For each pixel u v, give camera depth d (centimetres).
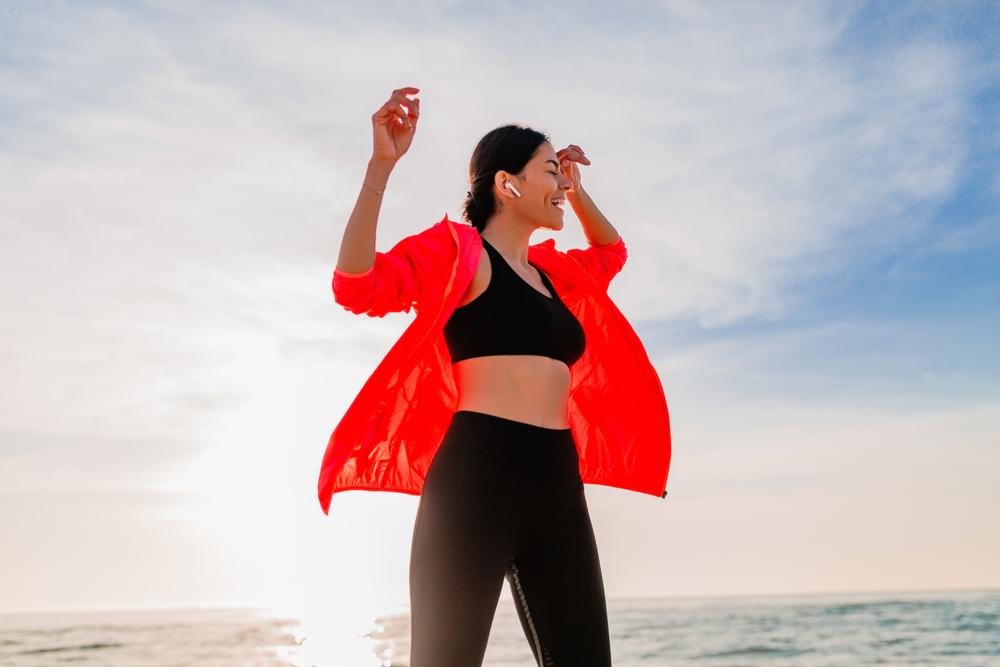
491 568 184
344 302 189
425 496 192
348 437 189
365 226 183
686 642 1575
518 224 221
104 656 1555
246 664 1527
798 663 1390
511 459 191
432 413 219
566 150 264
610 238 273
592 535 202
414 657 182
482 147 223
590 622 193
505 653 1307
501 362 197
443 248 200
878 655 1416
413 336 190
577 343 211
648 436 242
